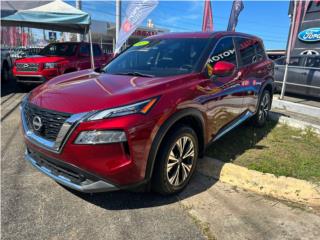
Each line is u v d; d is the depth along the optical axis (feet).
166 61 12.53
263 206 10.32
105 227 8.95
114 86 10.07
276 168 12.32
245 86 14.98
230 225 9.21
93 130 8.34
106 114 8.43
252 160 13.30
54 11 28.25
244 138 16.35
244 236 8.74
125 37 28.17
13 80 39.32
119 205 10.09
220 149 14.57
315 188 10.73
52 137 9.07
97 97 9.11
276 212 9.98
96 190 8.76
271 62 19.21
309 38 42.42
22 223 9.00
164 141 9.76
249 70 15.51
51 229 8.79
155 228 8.98
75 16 28.91
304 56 32.04
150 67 12.49
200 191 11.13
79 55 33.35
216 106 12.20
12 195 10.47
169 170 10.09
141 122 8.74
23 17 27.58
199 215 9.68
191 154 10.99
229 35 14.58
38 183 11.36
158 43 14.05
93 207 9.94
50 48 34.12
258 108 17.63
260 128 18.45
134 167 8.82
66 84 10.89
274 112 23.08
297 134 17.43
